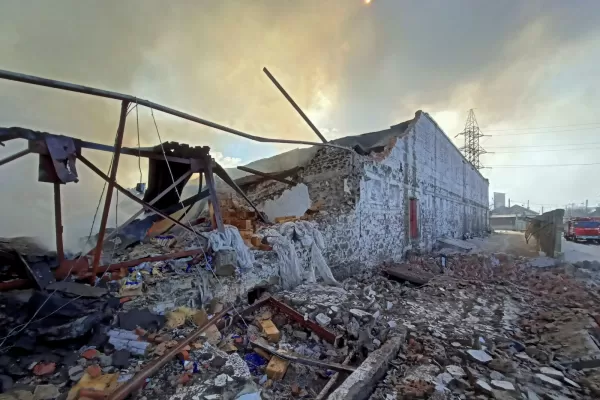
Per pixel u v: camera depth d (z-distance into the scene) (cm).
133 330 289
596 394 257
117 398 202
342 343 354
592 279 762
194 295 367
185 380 237
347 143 978
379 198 849
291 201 845
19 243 331
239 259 434
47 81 246
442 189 1450
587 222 1720
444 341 361
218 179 959
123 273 344
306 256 583
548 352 340
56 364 238
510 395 248
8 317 253
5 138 272
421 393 251
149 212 497
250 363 315
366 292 571
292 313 402
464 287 638
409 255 1030
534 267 915
